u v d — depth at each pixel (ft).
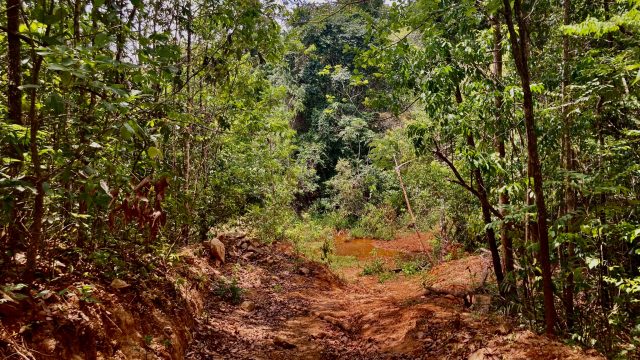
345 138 78.74
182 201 16.22
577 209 14.94
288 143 46.80
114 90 7.64
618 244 15.57
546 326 15.52
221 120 23.65
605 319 14.60
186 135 19.48
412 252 55.93
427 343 18.15
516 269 19.30
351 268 47.50
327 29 81.35
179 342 14.87
